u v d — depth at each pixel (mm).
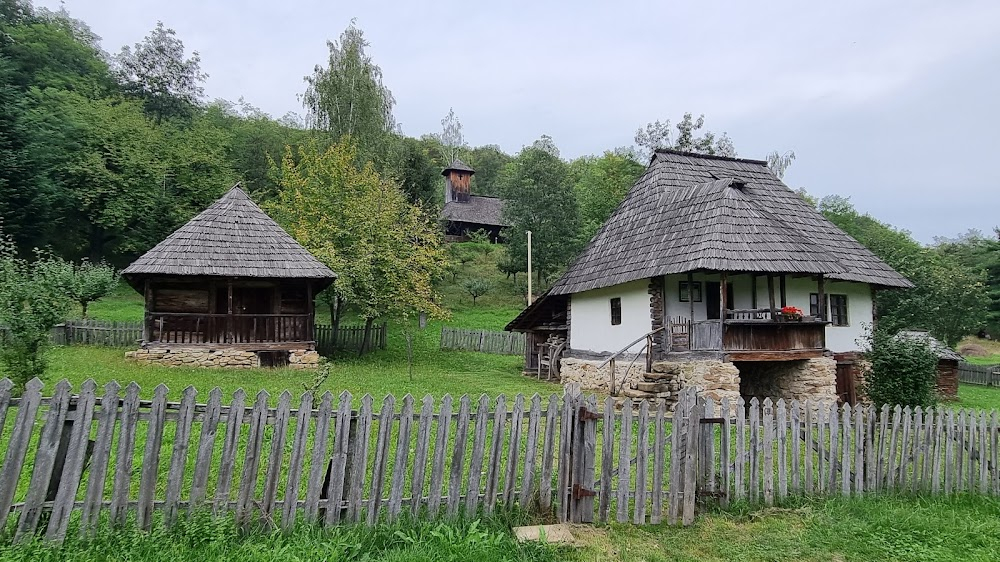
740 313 15719
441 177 61625
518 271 43688
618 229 20766
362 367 21000
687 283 17062
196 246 19094
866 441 7902
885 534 6523
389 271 25109
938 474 8266
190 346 18562
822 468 7570
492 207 57250
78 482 5047
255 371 17844
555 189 41719
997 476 8609
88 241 38625
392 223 27109
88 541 4941
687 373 15250
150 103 51938
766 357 15047
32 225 35219
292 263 19828
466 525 5852
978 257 51781
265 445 8023
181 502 5320
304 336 20062
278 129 58344
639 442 6680
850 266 18516
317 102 38500
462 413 6133
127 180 37781
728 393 14312
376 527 5605
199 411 5387
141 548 4844
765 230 15922
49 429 5008
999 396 25516
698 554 5906
